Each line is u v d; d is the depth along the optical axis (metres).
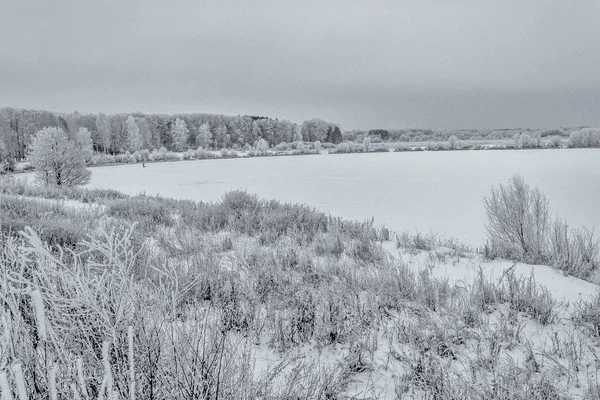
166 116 125.31
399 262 5.79
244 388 2.03
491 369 2.99
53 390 1.34
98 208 10.30
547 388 2.63
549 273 5.98
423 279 4.60
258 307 3.82
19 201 9.94
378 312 3.88
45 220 6.08
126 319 1.90
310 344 3.27
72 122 102.75
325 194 20.62
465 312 3.96
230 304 3.58
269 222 8.43
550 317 3.98
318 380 2.44
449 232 11.43
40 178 20.58
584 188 20.16
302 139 145.50
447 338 3.39
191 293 3.79
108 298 1.89
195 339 2.14
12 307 1.67
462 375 2.81
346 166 42.22
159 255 4.86
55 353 1.77
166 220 8.94
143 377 1.75
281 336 3.20
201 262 4.80
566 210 14.43
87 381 1.65
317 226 8.62
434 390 2.56
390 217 13.96
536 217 7.59
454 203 17.12
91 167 56.94
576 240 7.05
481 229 11.84
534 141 78.19
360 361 2.99
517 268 6.20
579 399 2.65
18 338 1.67
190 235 6.95
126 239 2.08
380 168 38.03
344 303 3.99
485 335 3.49
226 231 8.23
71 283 1.81
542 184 21.97
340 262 5.97
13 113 89.81
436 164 41.12
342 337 3.37
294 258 5.66
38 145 20.30
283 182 27.59
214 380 1.88
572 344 3.32
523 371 2.91
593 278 5.93
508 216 7.62
